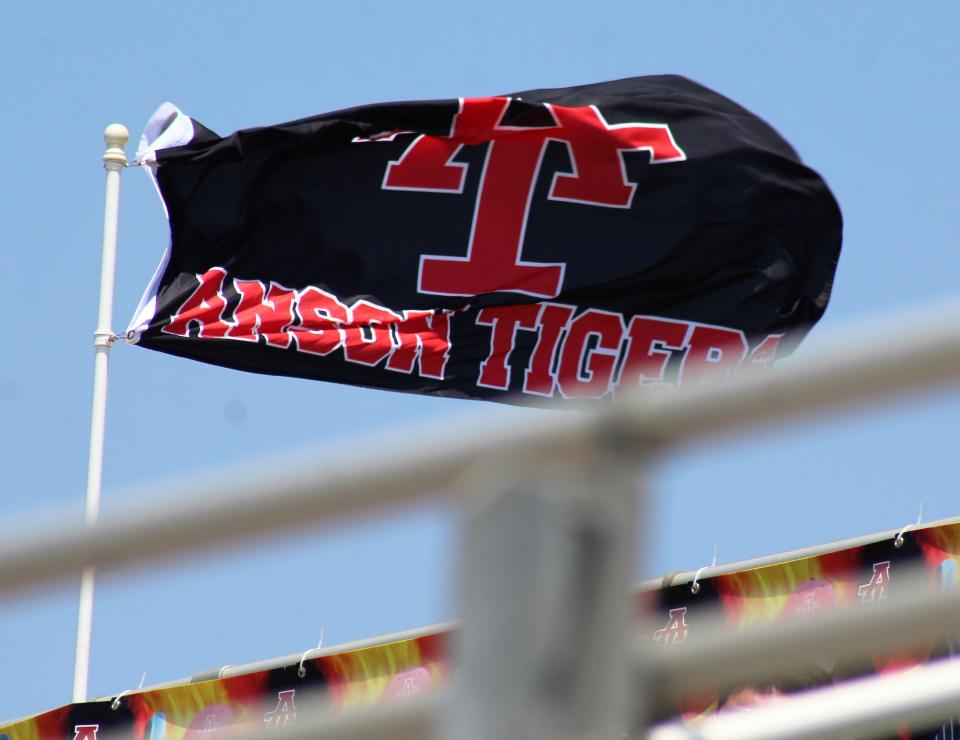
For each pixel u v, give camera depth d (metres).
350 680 25.09
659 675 3.21
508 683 3.15
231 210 29.11
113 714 26.20
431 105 29.19
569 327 29.20
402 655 24.91
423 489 3.19
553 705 3.12
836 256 29.03
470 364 29.22
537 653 3.13
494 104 29.19
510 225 29.41
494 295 29.23
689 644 3.23
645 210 29.30
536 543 3.13
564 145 29.45
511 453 3.16
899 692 3.66
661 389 3.18
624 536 3.10
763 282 29.03
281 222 29.31
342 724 3.50
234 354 28.92
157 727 25.91
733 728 3.63
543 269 29.28
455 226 29.45
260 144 29.17
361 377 29.09
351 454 3.23
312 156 29.36
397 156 29.47
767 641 3.18
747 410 3.00
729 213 29.08
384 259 29.41
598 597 3.10
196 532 3.35
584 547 3.11
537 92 29.95
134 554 3.45
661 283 29.20
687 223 29.14
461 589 3.19
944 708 3.65
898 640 3.12
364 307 29.28
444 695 3.29
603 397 3.24
